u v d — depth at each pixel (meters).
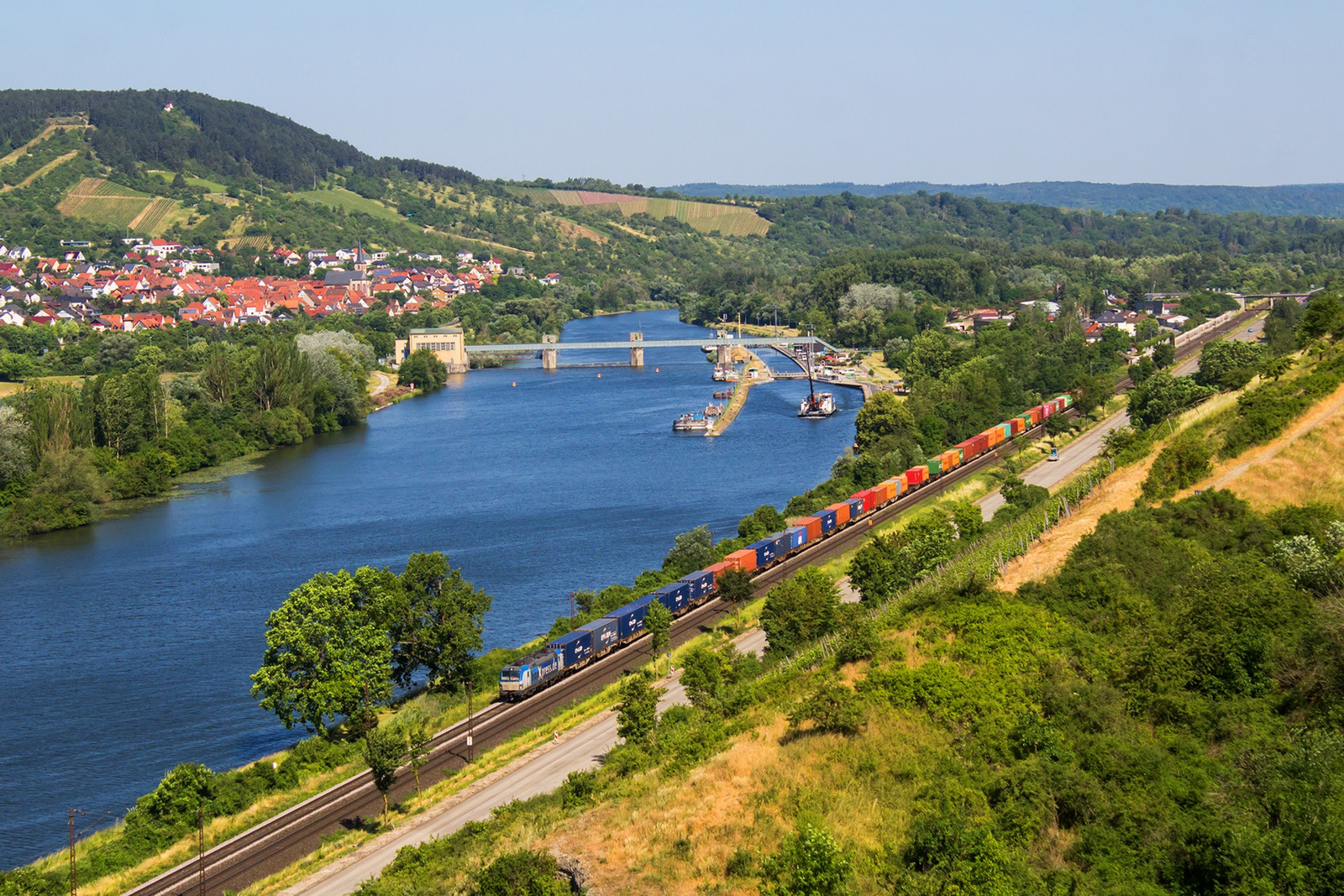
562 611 163.62
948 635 104.62
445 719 126.38
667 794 87.44
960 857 71.50
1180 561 113.44
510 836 86.62
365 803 107.88
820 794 82.38
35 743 127.19
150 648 153.50
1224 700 88.88
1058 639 99.06
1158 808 75.31
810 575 137.62
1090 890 69.38
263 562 190.88
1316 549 106.88
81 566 191.12
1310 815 69.44
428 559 136.00
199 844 99.94
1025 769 80.06
